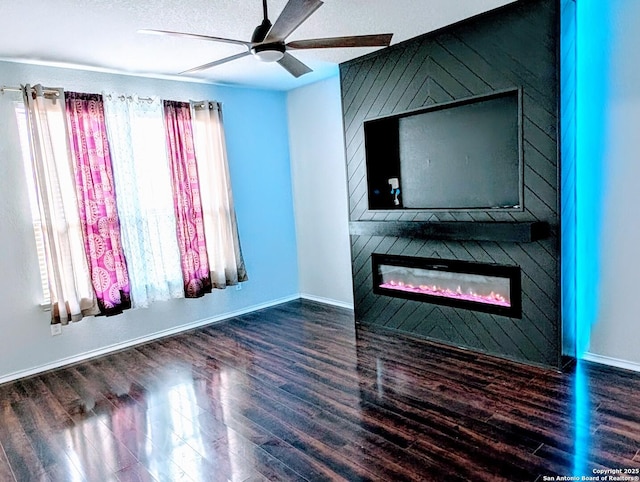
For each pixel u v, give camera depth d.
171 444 2.56
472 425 2.54
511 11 3.08
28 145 3.63
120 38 3.24
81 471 2.36
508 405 2.73
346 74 4.28
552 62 2.93
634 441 2.30
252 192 5.25
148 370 3.68
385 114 3.99
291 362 3.66
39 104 3.59
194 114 4.61
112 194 4.00
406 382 3.14
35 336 3.76
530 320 3.26
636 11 2.86
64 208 3.75
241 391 3.18
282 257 5.60
